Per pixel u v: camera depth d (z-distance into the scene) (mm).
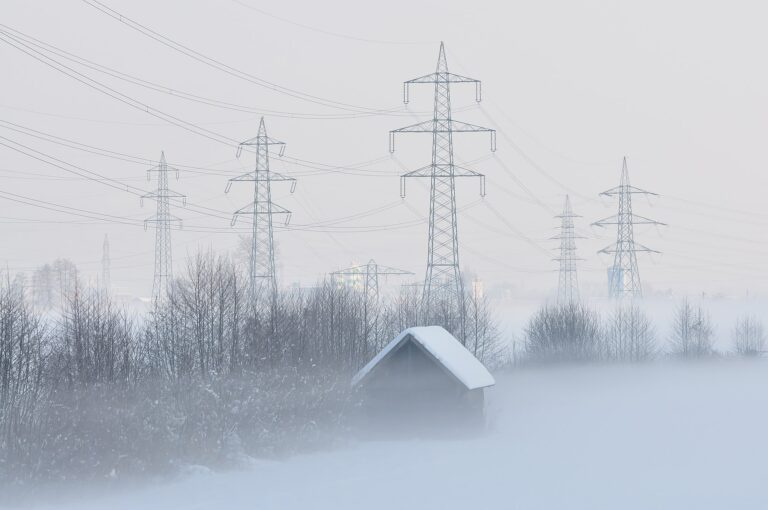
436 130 98562
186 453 56375
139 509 44438
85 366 61500
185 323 75250
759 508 44594
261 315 80125
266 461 59812
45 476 48156
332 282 99438
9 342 57938
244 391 65750
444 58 98875
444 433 72312
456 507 44844
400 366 73188
